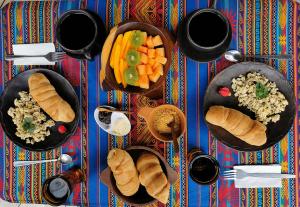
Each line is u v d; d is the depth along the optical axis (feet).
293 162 4.00
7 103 4.07
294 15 3.93
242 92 3.90
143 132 4.04
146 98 4.02
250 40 3.96
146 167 3.65
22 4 4.11
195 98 4.01
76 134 4.10
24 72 4.00
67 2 4.06
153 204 4.06
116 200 4.08
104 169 3.90
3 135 4.15
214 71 3.99
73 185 3.87
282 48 3.95
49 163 4.13
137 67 3.55
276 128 3.94
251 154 4.01
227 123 3.76
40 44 4.05
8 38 4.11
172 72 4.01
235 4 3.94
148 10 4.00
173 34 4.00
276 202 4.01
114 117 3.95
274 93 3.90
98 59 4.02
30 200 4.18
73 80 4.07
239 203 4.03
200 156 3.67
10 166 4.16
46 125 4.04
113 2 4.01
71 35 3.52
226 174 4.01
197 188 4.03
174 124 3.72
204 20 3.47
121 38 3.55
